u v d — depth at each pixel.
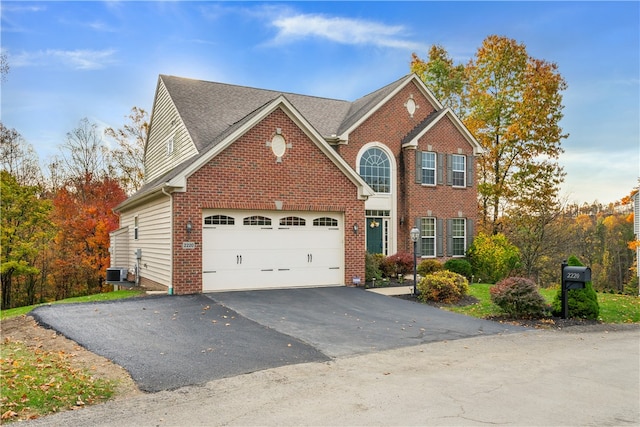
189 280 13.43
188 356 7.60
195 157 14.92
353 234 16.12
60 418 5.09
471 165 22.88
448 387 6.17
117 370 6.84
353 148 20.50
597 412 5.28
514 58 29.42
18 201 25.84
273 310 11.60
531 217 29.89
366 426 4.82
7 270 25.66
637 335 10.02
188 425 4.89
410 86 22.06
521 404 5.52
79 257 29.08
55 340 8.74
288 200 14.89
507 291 11.72
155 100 22.41
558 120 28.97
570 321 11.38
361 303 13.06
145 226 17.36
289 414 5.18
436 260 20.09
